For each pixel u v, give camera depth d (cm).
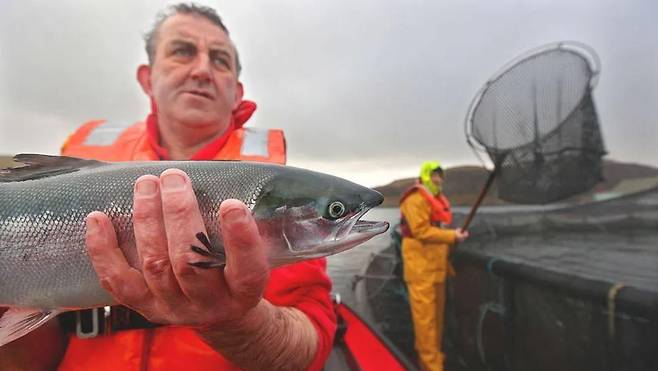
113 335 46
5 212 39
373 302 163
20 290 39
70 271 38
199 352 44
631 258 102
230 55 64
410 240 136
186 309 32
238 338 36
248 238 29
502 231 152
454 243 131
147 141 63
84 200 38
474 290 125
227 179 39
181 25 60
